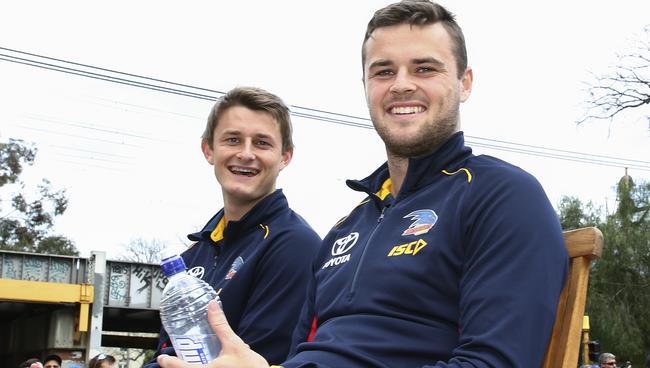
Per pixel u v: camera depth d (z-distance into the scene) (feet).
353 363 6.05
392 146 7.11
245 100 10.36
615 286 83.87
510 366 5.32
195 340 5.49
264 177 10.30
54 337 68.64
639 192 84.89
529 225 5.82
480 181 6.35
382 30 7.23
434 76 7.05
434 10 7.16
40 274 69.77
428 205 6.60
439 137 7.00
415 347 6.03
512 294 5.56
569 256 6.12
